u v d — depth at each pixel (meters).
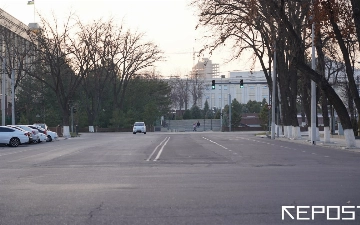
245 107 135.50
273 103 53.12
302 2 32.09
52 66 61.06
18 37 69.00
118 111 88.81
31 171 20.02
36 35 64.62
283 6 31.55
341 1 30.75
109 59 80.00
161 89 109.62
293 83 49.81
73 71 68.00
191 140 50.34
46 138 48.12
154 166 21.77
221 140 50.25
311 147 36.91
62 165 22.64
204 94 153.75
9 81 74.75
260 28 43.41
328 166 21.31
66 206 11.76
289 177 17.03
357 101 34.03
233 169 20.11
